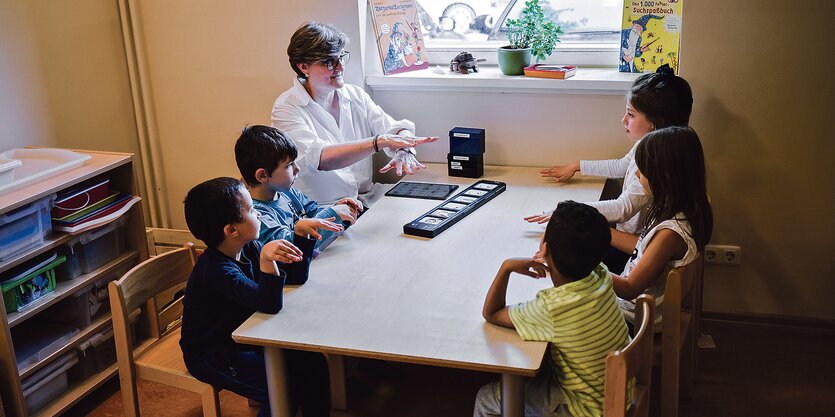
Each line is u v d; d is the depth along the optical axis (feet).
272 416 7.07
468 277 7.41
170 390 9.62
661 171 7.49
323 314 6.85
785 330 10.30
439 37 11.59
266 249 6.82
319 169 9.46
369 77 10.93
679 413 8.77
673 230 7.40
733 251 10.12
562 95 10.30
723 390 9.14
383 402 9.17
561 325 6.24
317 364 7.83
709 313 10.52
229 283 7.12
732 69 9.38
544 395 6.69
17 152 9.72
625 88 9.89
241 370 7.43
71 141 10.97
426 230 8.34
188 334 7.49
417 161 10.75
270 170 8.00
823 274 9.98
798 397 8.96
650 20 10.01
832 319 10.12
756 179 9.77
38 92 10.37
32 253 8.41
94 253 9.43
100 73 11.32
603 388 6.39
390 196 9.68
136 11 11.43
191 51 11.48
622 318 6.62
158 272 7.97
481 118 10.78
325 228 7.41
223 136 11.83
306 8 10.77
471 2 11.25
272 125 9.85
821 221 9.76
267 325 6.72
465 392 9.30
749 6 9.10
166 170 12.28
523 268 6.51
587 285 6.34
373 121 10.47
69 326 9.34
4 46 9.84
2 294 8.19
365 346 6.30
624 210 8.38
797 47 9.14
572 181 9.98
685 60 9.48
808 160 9.54
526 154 10.77
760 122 9.52
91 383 9.36
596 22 10.78
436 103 10.92
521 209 9.04
